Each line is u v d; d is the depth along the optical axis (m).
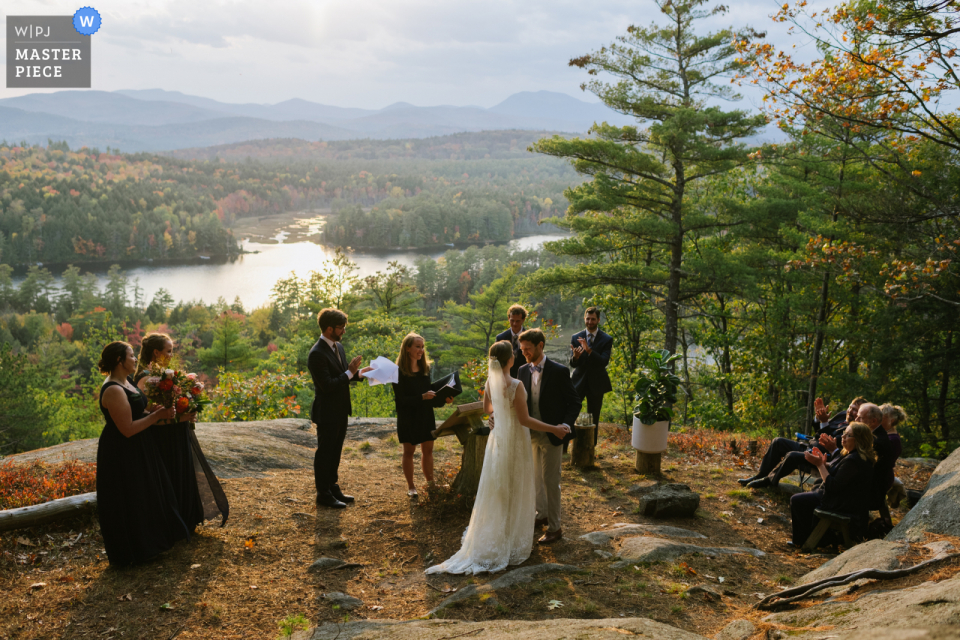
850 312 18.06
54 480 5.15
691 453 7.73
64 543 4.34
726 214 17.92
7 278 138.50
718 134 16.86
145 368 4.39
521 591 3.71
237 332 40.09
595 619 3.17
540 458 4.94
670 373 6.63
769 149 15.87
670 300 17.91
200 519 4.52
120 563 4.01
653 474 6.65
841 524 4.70
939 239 10.25
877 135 9.98
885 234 12.78
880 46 7.88
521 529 4.29
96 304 119.12
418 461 7.10
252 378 11.42
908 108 7.95
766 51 8.59
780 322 18.70
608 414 18.42
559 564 4.12
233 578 3.94
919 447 14.95
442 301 132.62
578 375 7.16
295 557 4.33
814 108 8.52
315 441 7.84
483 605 3.54
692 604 3.57
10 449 28.95
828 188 15.09
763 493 6.12
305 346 30.80
